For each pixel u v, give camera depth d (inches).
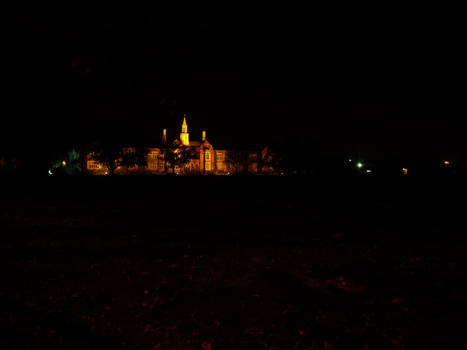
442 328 245.0
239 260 413.1
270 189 1095.0
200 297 299.6
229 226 644.1
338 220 705.6
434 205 853.2
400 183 1154.0
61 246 477.1
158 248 473.1
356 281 339.9
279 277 352.2
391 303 286.4
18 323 246.7
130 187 1083.3
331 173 2372.0
